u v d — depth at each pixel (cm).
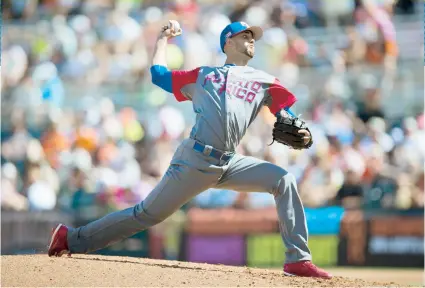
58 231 2102
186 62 4772
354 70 4756
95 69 5056
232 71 1980
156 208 2011
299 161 4216
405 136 4359
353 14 4938
